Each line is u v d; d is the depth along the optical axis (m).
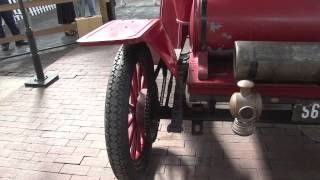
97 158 3.20
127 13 10.20
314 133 2.91
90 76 5.22
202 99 2.30
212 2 2.29
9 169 3.15
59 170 3.08
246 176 2.84
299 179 2.78
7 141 3.59
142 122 2.63
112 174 2.98
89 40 2.13
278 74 2.04
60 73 5.39
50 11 11.83
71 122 3.88
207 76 2.26
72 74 5.33
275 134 3.40
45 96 4.61
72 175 3.00
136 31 2.26
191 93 2.29
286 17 2.21
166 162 3.06
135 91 2.60
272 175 2.84
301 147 3.19
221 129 3.52
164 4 3.01
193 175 2.88
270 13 2.23
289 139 3.31
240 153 3.13
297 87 2.15
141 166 2.79
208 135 3.43
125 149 2.36
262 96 2.21
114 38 2.12
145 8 10.76
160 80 4.60
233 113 2.03
